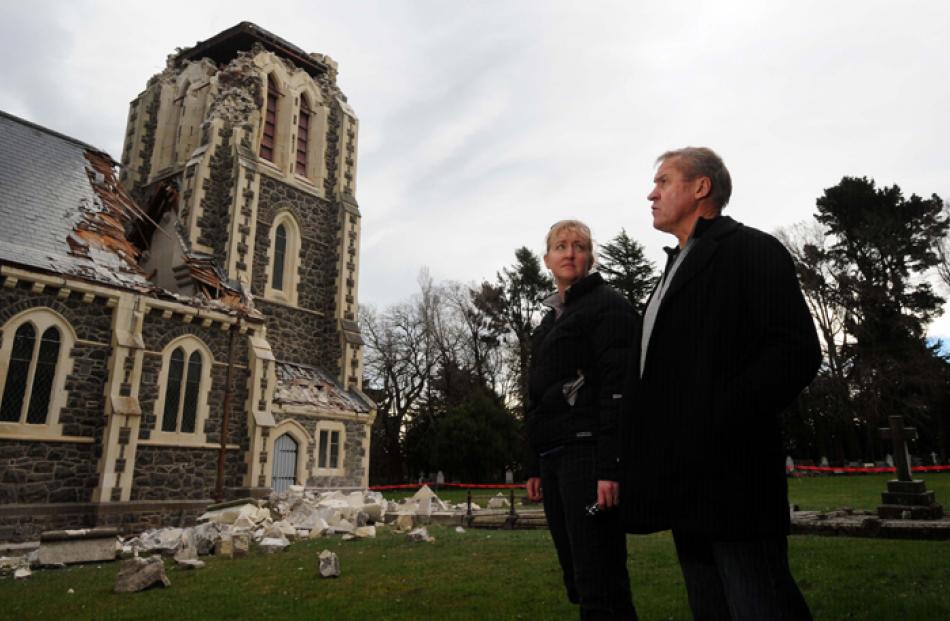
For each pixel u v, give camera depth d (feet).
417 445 149.89
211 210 92.79
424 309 173.68
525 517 48.34
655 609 18.98
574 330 12.44
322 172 109.19
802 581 22.40
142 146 110.22
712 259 9.34
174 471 63.36
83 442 56.75
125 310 60.54
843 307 139.03
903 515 40.04
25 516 52.26
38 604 24.35
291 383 89.30
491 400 148.25
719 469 8.40
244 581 28.02
